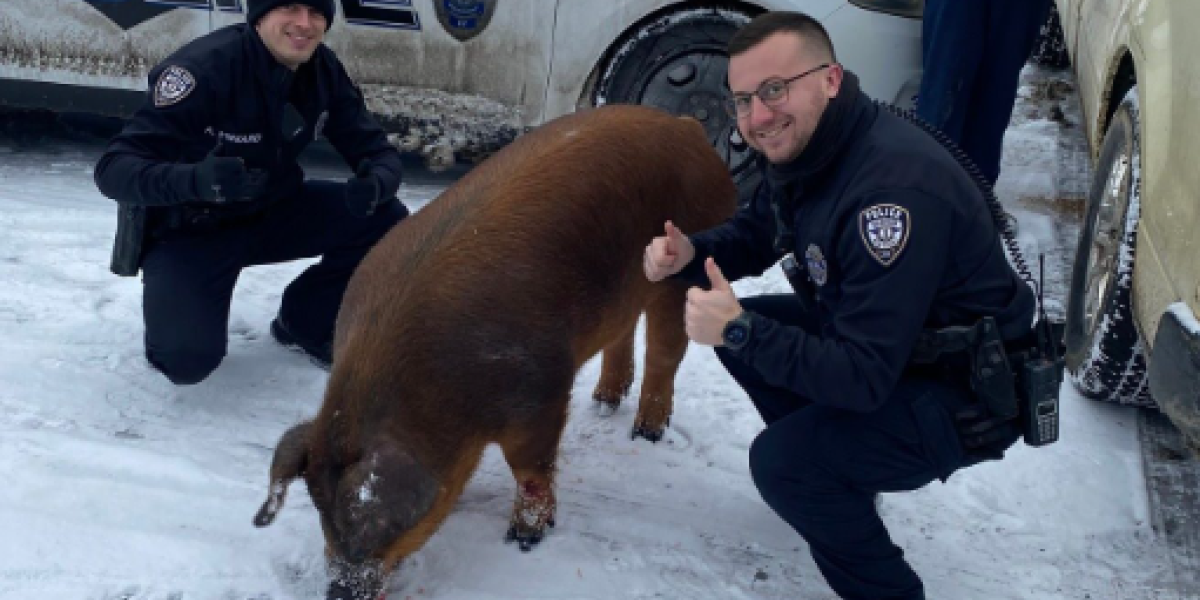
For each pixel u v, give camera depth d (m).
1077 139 6.79
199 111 3.67
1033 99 7.51
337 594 2.61
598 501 3.60
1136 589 3.21
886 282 2.54
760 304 3.43
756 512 3.58
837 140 2.64
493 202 3.10
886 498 3.62
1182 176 3.05
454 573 3.21
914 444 2.77
